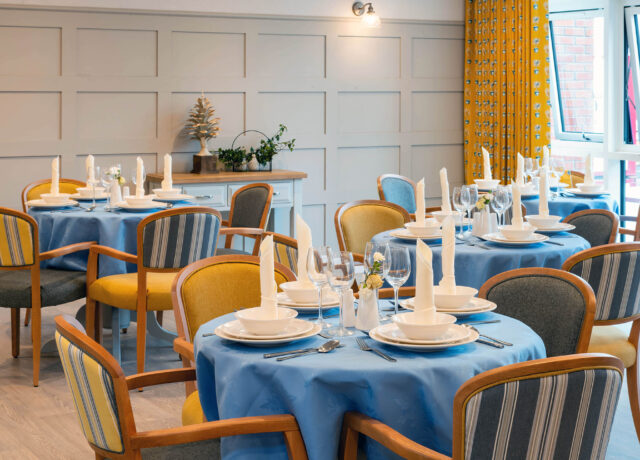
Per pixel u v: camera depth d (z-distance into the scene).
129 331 5.24
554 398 1.59
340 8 7.37
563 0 7.36
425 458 1.79
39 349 4.18
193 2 6.71
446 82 8.01
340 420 2.06
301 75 7.31
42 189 5.66
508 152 7.59
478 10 7.80
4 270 4.32
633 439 3.40
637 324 3.19
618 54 7.04
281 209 7.00
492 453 1.61
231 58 6.99
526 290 2.70
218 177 6.48
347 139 7.59
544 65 7.18
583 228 4.43
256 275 2.90
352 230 4.70
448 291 2.51
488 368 2.06
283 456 2.14
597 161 7.47
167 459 2.15
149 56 6.66
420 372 1.99
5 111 6.20
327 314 2.55
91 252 4.34
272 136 7.25
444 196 4.33
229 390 2.12
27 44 6.21
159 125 6.77
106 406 1.95
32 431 3.57
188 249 4.09
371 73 7.63
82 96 6.46
